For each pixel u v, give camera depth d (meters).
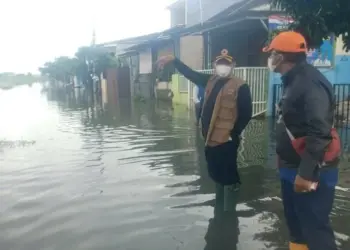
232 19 12.45
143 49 25.16
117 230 4.15
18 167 6.85
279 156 3.05
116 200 5.06
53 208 4.83
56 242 3.92
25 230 4.21
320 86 2.70
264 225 4.21
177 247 3.75
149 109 16.12
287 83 2.88
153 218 4.45
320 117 2.58
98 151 8.05
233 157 4.96
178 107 16.47
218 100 4.82
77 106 19.53
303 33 3.99
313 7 3.90
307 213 2.83
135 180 5.93
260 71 11.71
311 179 2.60
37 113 16.53
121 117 13.88
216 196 5.14
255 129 10.01
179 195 5.21
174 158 7.29
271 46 2.91
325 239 2.80
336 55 11.86
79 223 4.36
